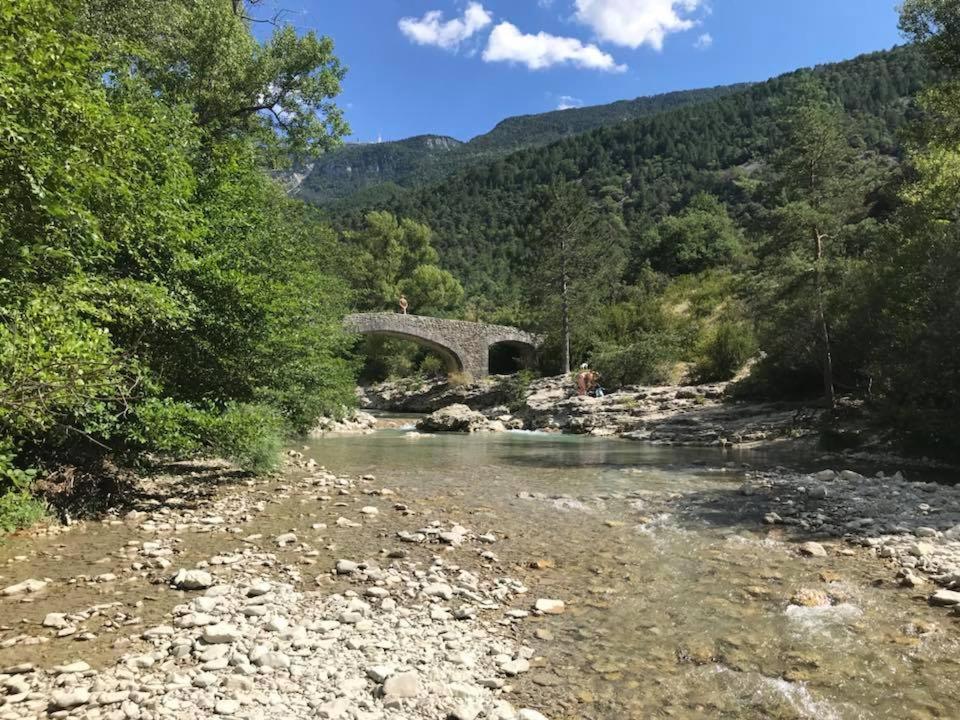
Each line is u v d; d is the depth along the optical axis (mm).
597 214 49562
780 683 4355
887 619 5469
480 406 41094
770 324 24422
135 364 8320
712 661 4691
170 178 10242
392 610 5574
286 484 11734
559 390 36781
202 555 7133
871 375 17672
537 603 5816
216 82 18109
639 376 34562
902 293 17875
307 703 3926
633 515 9672
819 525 8906
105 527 8344
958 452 14961
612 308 47281
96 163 6824
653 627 5332
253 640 4801
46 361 5934
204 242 11711
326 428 25672
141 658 4414
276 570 6625
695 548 7754
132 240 9633
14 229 6375
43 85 6109
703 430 22844
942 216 20953
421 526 8688
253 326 12484
